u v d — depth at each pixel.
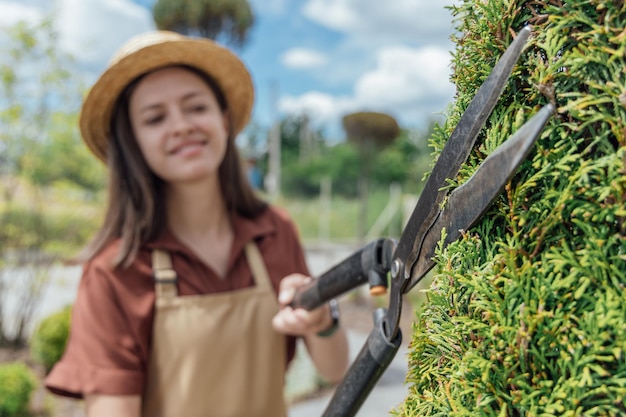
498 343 0.41
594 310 0.38
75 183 4.78
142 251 1.23
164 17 12.54
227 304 1.24
